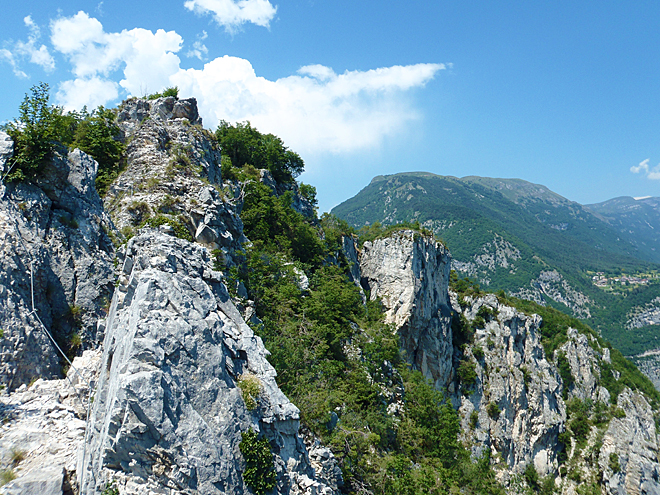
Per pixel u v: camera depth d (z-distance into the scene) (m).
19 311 24.83
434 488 44.16
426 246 99.75
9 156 28.52
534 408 111.19
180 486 18.89
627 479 112.62
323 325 49.88
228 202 44.38
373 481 34.81
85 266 30.05
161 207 40.94
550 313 144.00
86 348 28.14
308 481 24.39
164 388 19.48
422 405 59.34
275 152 88.88
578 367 132.25
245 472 21.30
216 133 86.75
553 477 109.94
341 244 95.88
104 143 47.22
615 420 121.62
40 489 18.17
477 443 93.38
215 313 23.88
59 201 30.70
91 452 19.48
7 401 22.02
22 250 26.53
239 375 24.12
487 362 107.75
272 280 49.56
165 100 59.56
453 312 113.25
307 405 33.28
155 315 20.97
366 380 50.59
